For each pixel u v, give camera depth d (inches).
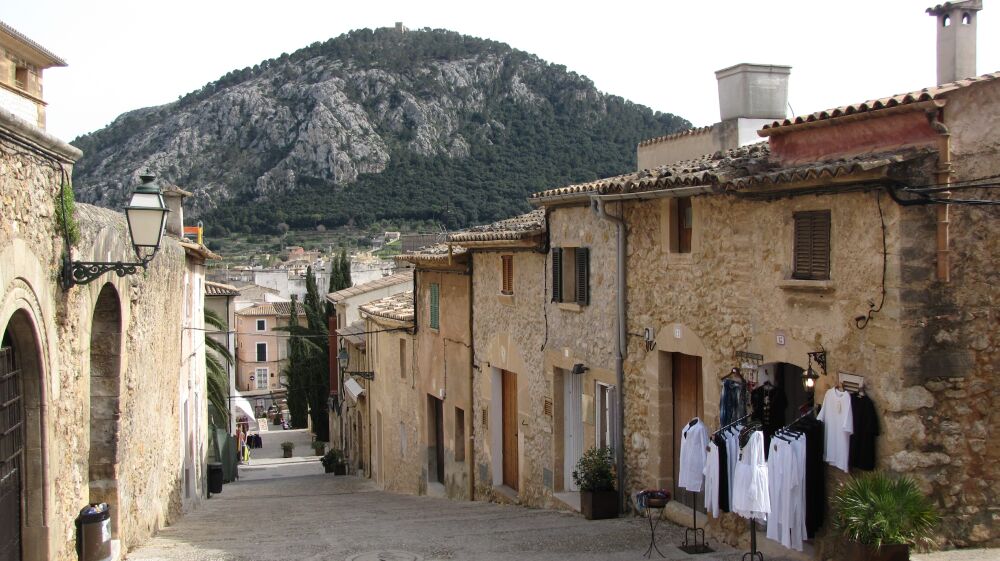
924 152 325.7
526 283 644.1
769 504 349.4
